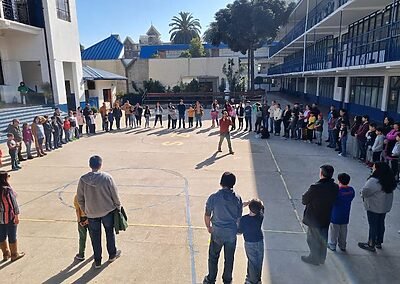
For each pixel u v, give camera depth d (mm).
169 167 11062
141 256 5508
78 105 25547
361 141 11461
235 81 38531
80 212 5098
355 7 16531
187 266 5223
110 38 48125
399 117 16047
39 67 24109
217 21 39500
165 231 6398
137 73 38469
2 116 17188
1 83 21750
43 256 5543
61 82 22703
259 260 4453
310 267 5156
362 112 20922
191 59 37969
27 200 8148
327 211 4965
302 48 35938
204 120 23672
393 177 5309
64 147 14562
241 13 37375
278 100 40219
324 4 25953
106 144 15156
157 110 20578
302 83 41969
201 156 12586
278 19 37250
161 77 38562
